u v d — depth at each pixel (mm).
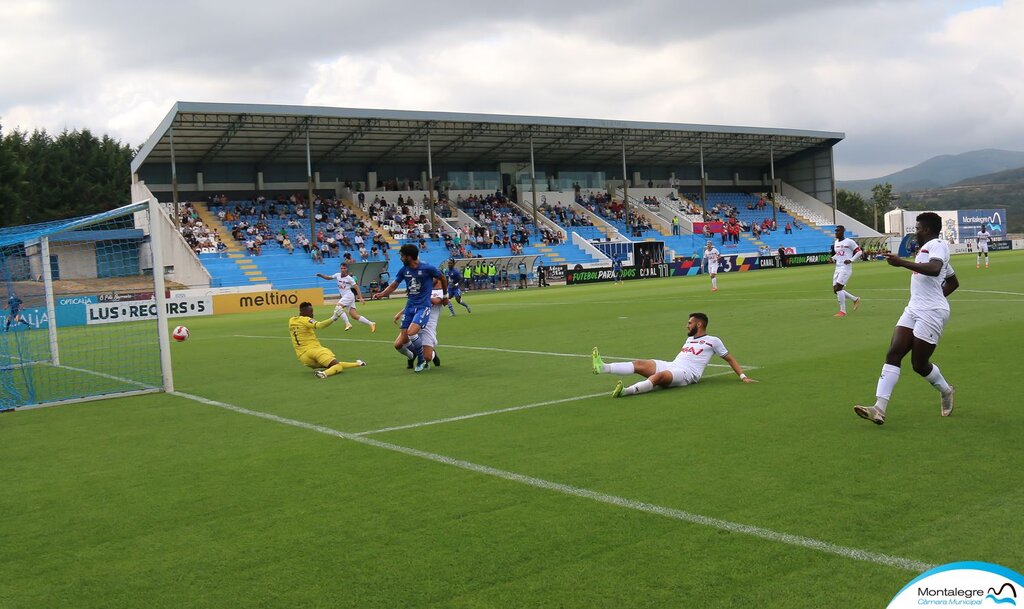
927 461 5855
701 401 8438
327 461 6703
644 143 58969
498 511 5168
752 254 56344
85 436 8305
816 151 68688
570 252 52750
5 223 53656
